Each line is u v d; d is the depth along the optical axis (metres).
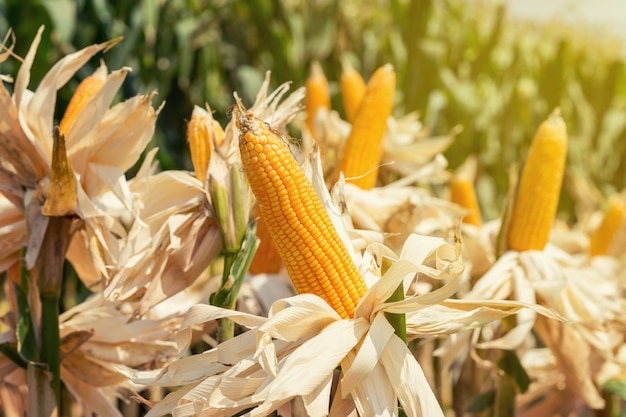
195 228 1.16
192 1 2.66
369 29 3.69
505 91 3.71
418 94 3.23
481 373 1.69
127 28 2.36
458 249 0.98
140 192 1.19
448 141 1.69
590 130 4.18
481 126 3.29
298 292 1.01
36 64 1.99
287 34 3.11
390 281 0.98
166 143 2.62
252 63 3.28
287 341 0.99
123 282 1.16
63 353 1.20
